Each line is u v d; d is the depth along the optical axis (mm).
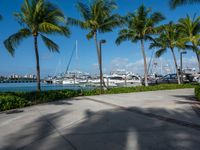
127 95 22578
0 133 8344
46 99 18000
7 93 17812
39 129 8828
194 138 7148
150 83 45156
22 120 10680
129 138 7344
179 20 35281
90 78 56125
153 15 32812
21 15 20219
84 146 6680
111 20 27016
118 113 12016
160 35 38438
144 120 10008
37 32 20547
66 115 11711
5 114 12594
